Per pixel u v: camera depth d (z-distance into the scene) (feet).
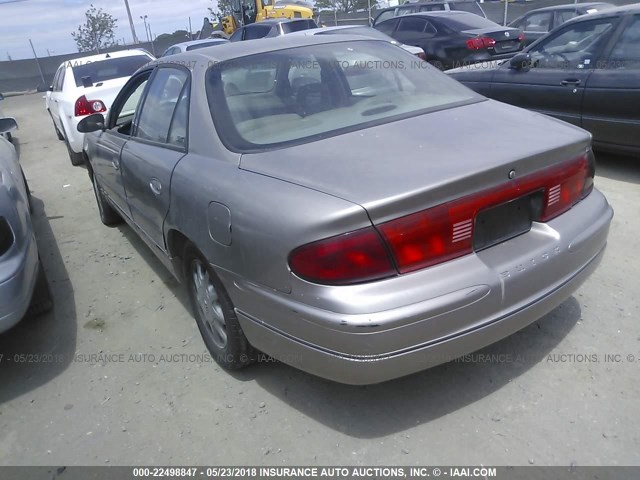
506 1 54.34
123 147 12.21
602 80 17.11
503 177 7.28
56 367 10.30
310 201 6.82
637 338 9.41
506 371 8.89
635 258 12.08
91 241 16.55
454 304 6.79
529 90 19.66
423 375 8.98
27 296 9.86
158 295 12.72
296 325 7.07
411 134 8.29
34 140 37.60
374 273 6.62
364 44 11.21
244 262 7.50
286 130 8.79
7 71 91.25
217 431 8.30
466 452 7.49
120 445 8.24
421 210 6.77
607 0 46.52
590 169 8.71
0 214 9.69
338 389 8.90
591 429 7.66
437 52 33.83
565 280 8.03
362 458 7.57
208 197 8.12
